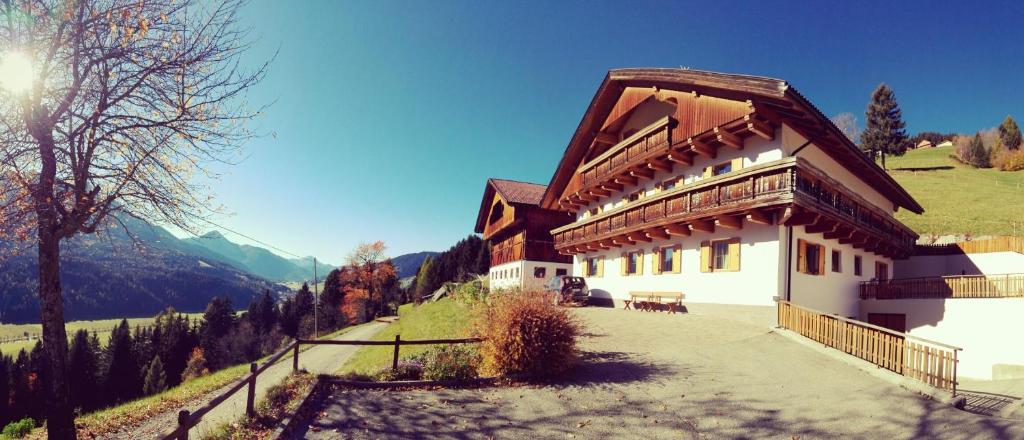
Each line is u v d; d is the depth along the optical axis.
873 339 12.59
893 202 30.50
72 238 8.18
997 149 79.75
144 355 63.91
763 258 18.47
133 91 8.22
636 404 9.55
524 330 11.41
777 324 17.27
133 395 53.41
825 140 20.08
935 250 28.77
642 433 8.14
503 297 12.59
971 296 18.67
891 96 71.81
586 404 9.59
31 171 7.43
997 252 26.22
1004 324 17.52
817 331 14.93
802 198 16.38
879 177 24.61
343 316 76.44
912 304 20.73
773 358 13.22
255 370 8.98
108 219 8.03
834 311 20.95
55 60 7.68
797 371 11.92
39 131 7.28
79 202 7.57
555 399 9.89
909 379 10.98
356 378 11.12
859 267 23.78
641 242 25.88
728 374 11.62
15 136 7.00
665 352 13.96
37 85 7.21
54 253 7.82
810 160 20.77
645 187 26.59
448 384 10.85
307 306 86.12
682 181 23.73
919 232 39.66
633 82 25.28
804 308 15.73
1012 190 53.50
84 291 103.25
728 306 19.72
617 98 27.36
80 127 7.59
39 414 46.59
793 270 18.44
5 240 7.08
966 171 67.31
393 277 81.69
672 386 10.69
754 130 18.88
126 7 7.54
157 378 54.53
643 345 14.98
